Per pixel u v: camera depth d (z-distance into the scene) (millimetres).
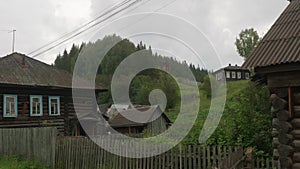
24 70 19953
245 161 7352
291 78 5566
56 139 10578
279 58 5504
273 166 6461
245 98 10438
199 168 7699
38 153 11070
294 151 5656
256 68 5855
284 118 5668
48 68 21938
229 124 10453
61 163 10344
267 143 9328
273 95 5789
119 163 9016
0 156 12258
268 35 6367
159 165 8344
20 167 10539
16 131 11891
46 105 19562
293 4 7086
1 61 19984
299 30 6031
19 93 18531
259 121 9781
